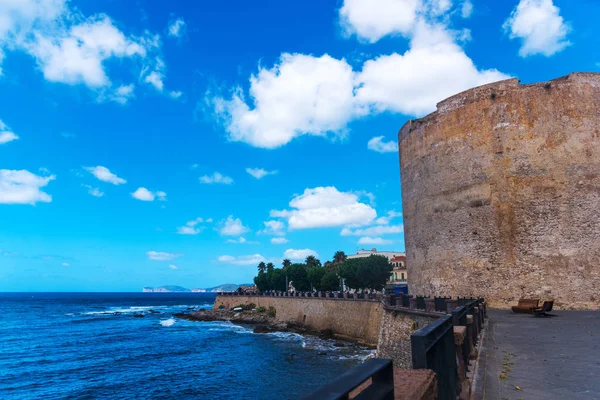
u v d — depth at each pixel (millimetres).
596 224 25016
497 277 26781
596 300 24266
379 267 65375
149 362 38000
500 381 7289
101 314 106125
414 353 4312
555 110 26766
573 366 8500
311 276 80938
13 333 62750
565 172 26000
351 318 42812
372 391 3135
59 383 30750
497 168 27656
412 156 35000
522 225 26453
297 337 47688
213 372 32875
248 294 82438
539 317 19531
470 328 9383
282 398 24922
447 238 30000
